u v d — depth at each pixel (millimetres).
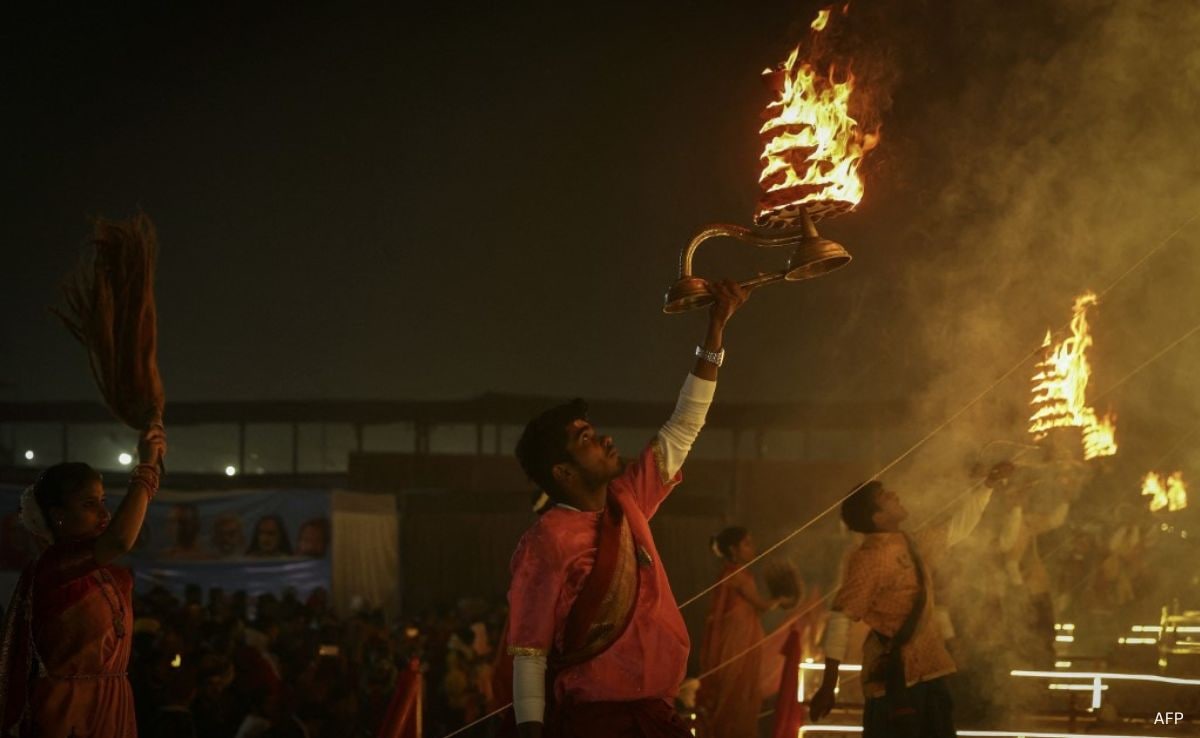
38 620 4367
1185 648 8078
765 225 3873
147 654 8273
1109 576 10250
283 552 20156
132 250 4574
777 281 3785
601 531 3545
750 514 22859
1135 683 7648
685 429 3814
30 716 4336
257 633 11023
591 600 3469
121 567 4652
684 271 3846
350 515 20484
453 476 24031
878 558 5414
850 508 5543
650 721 3459
